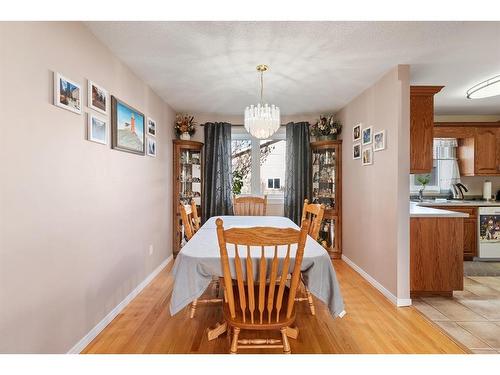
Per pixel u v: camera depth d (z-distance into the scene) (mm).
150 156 3289
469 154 4562
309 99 3830
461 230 2832
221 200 4547
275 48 2367
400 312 2516
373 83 3180
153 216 3396
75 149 1861
